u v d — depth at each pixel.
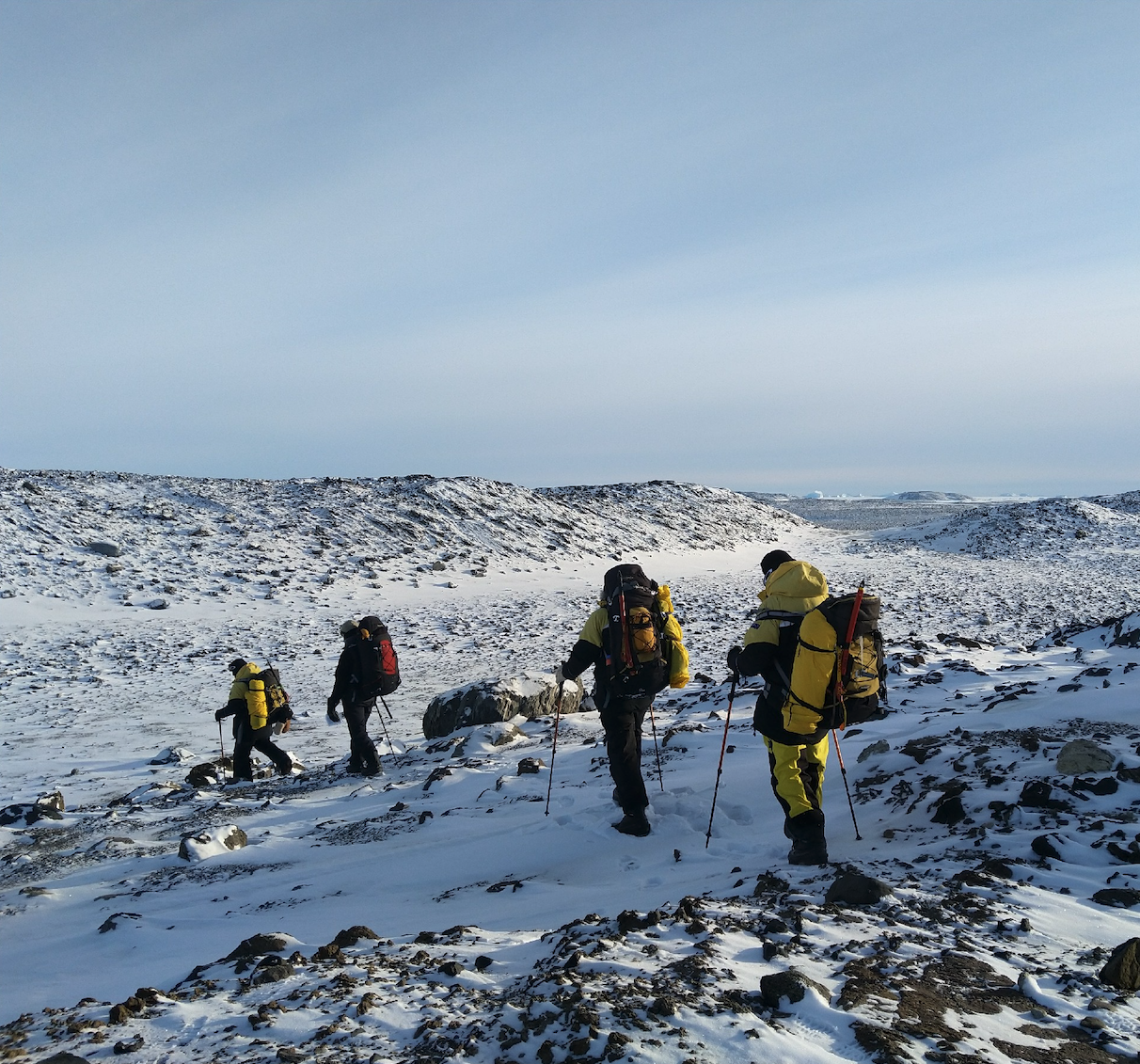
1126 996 2.46
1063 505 61.50
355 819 6.87
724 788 5.96
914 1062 2.02
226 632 23.58
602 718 5.59
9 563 27.86
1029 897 3.28
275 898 4.84
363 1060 2.15
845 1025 2.21
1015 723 6.06
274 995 2.66
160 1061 2.24
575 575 38.50
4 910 5.29
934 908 3.18
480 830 5.89
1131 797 4.30
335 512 40.81
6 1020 3.29
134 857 6.35
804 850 4.11
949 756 5.44
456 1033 2.28
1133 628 11.86
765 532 60.12
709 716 9.86
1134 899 3.24
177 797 8.70
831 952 2.73
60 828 7.61
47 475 38.06
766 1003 2.34
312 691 16.81
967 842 4.06
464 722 11.77
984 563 48.22
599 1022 2.17
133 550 31.34
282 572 31.77
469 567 36.84
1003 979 2.57
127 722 14.41
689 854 4.76
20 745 12.74
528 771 7.60
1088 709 6.09
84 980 3.72
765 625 4.29
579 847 5.19
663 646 5.53
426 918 4.12
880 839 4.43
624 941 2.88
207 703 15.94
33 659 19.75
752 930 2.97
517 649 21.91
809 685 4.07
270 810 7.74
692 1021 2.17
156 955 4.01
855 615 4.05
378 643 9.19
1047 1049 2.16
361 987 2.66
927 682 9.47
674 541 51.19
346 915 4.33
